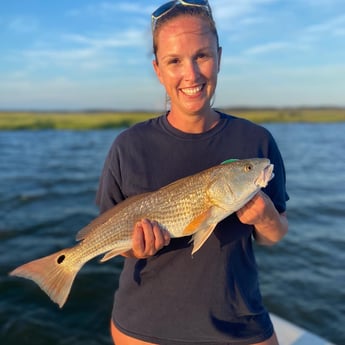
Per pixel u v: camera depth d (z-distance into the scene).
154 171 0.79
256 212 0.72
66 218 3.39
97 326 1.73
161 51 0.75
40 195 4.30
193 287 0.73
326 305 1.87
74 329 1.71
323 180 5.21
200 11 0.73
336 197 4.14
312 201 3.96
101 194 0.85
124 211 0.80
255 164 0.74
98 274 2.19
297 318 1.77
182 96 0.75
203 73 0.74
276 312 1.82
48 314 1.81
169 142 0.79
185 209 0.77
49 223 3.24
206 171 0.77
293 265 2.34
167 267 0.76
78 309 1.85
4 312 1.81
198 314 0.73
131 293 0.78
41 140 12.02
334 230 3.01
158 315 0.75
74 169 6.15
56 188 4.69
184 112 0.77
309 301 1.91
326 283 2.09
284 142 10.86
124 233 0.80
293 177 5.46
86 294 1.98
